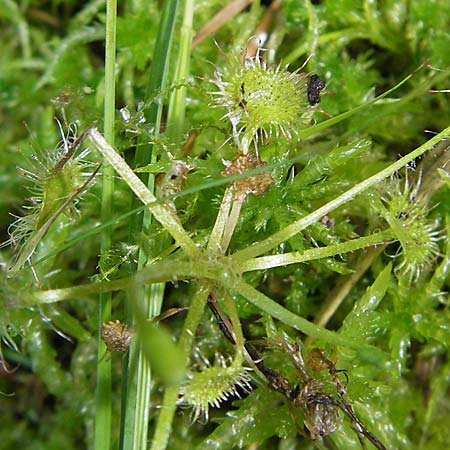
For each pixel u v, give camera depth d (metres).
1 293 0.11
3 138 0.16
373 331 0.13
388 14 0.14
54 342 0.15
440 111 0.14
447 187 0.13
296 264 0.13
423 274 0.13
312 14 0.14
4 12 0.16
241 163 0.11
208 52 0.14
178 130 0.13
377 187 0.12
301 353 0.12
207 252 0.11
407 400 0.13
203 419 0.14
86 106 0.13
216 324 0.13
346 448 0.12
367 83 0.14
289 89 0.12
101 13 0.16
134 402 0.12
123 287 0.11
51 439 0.15
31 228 0.12
